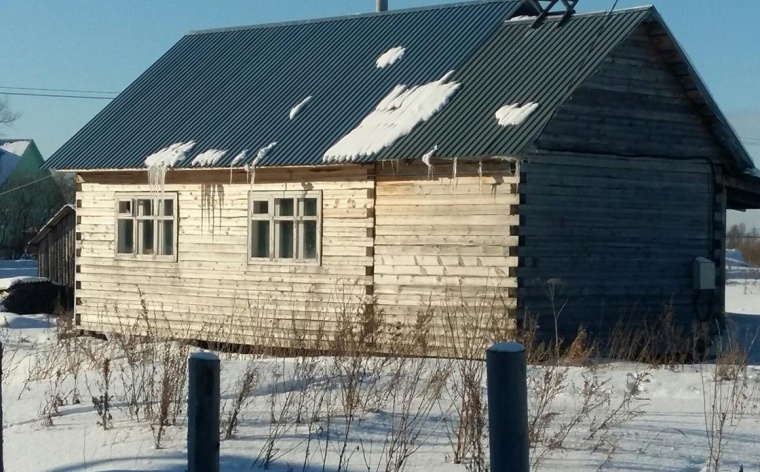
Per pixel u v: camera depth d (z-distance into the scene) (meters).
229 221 21.94
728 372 13.16
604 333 19.48
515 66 19.92
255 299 21.44
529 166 18.23
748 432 9.97
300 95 22.72
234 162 21.00
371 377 12.27
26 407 12.06
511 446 5.48
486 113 18.75
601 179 19.59
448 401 11.23
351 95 21.70
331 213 20.36
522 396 5.52
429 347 17.08
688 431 9.95
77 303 24.61
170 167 22.08
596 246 19.44
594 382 11.04
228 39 27.16
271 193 21.23
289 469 8.48
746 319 24.27
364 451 8.91
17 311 30.80
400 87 21.05
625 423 10.28
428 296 18.97
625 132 20.00
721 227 22.08
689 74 20.56
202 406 6.64
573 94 18.83
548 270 18.52
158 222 23.16
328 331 18.58
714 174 21.91
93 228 24.39
